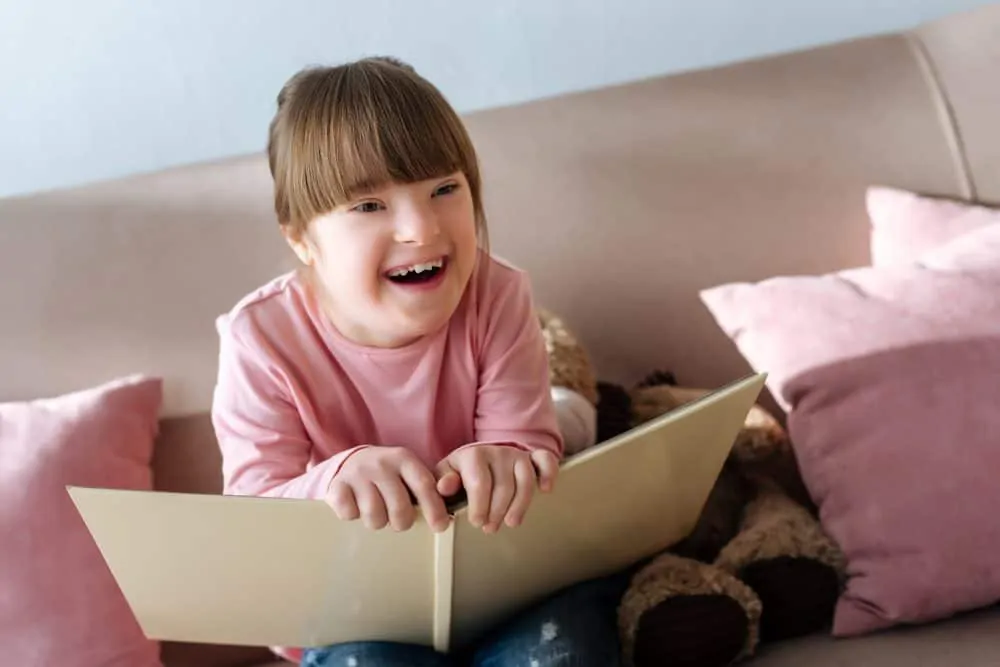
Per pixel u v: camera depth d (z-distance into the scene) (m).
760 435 1.00
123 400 1.01
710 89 1.14
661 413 1.04
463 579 0.79
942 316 0.92
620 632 0.87
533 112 1.14
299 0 1.18
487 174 1.12
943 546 0.85
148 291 1.08
